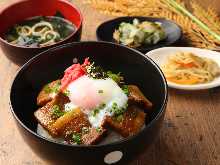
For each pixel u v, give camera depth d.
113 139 0.33
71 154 0.28
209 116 0.40
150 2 0.52
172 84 0.42
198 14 0.51
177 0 0.54
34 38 0.46
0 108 0.41
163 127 0.38
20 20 0.48
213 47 0.48
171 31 0.51
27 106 0.36
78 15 0.46
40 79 0.37
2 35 0.46
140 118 0.34
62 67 0.38
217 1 0.55
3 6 0.56
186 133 0.38
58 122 0.33
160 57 0.47
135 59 0.36
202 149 0.36
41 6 0.48
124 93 0.34
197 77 0.44
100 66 0.38
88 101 0.34
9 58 0.43
